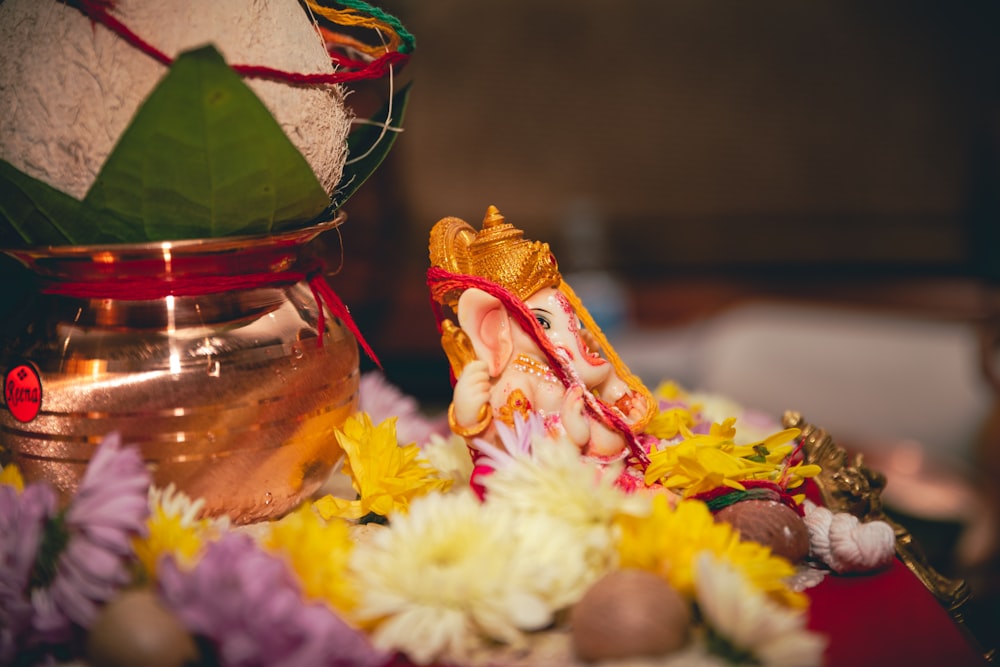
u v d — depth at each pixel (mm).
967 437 1214
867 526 404
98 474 359
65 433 398
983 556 933
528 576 344
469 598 338
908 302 1626
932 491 1043
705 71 1737
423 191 1769
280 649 316
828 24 1706
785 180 1774
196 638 332
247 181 385
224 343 402
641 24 1724
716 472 401
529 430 398
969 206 1750
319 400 427
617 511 362
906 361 1335
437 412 1305
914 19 1692
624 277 1796
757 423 537
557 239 1771
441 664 344
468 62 1735
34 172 385
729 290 1768
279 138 379
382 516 441
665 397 545
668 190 1784
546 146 1765
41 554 357
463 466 467
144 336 397
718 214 1792
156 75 381
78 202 382
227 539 344
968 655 352
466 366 416
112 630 326
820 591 396
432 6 1714
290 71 404
